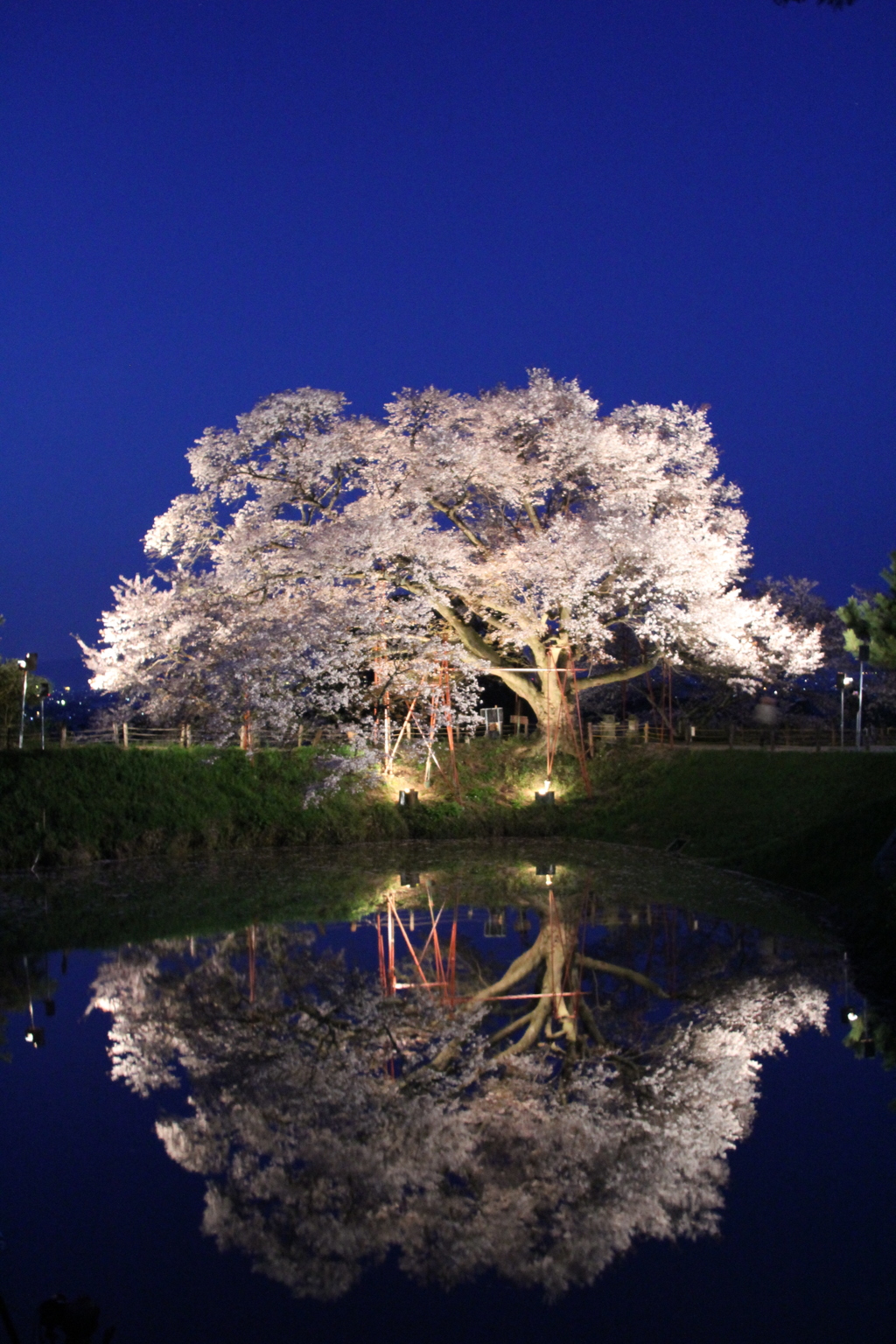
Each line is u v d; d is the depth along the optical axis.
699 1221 9.74
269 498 36.06
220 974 18.89
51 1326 7.80
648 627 36.12
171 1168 11.05
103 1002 17.14
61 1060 14.30
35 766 33.94
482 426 36.25
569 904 24.62
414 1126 12.00
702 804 34.66
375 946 20.94
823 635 50.94
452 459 33.69
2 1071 13.91
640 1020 15.71
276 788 37.62
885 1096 12.38
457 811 38.03
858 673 48.34
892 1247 9.18
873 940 18.70
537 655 39.47
